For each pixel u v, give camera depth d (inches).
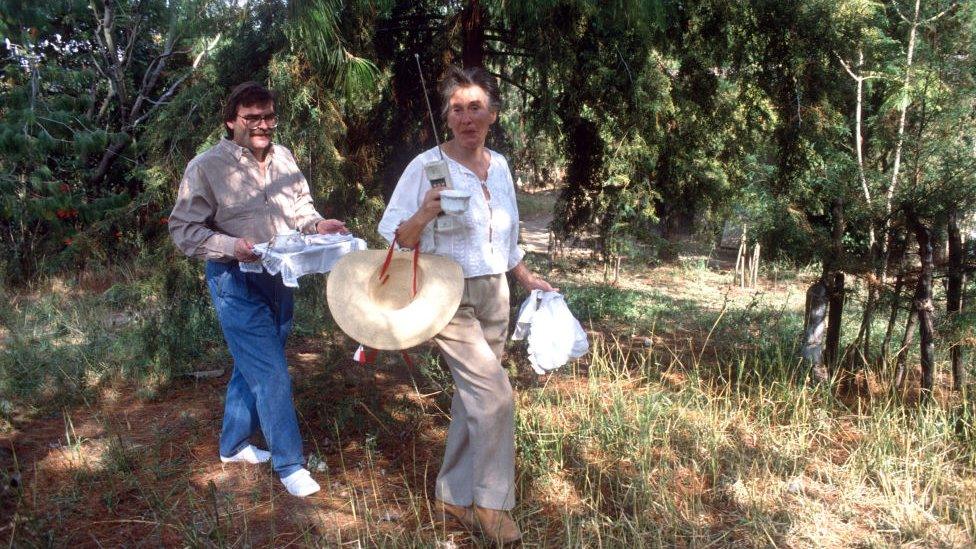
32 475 145.3
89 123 370.9
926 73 177.6
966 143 176.6
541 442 148.3
